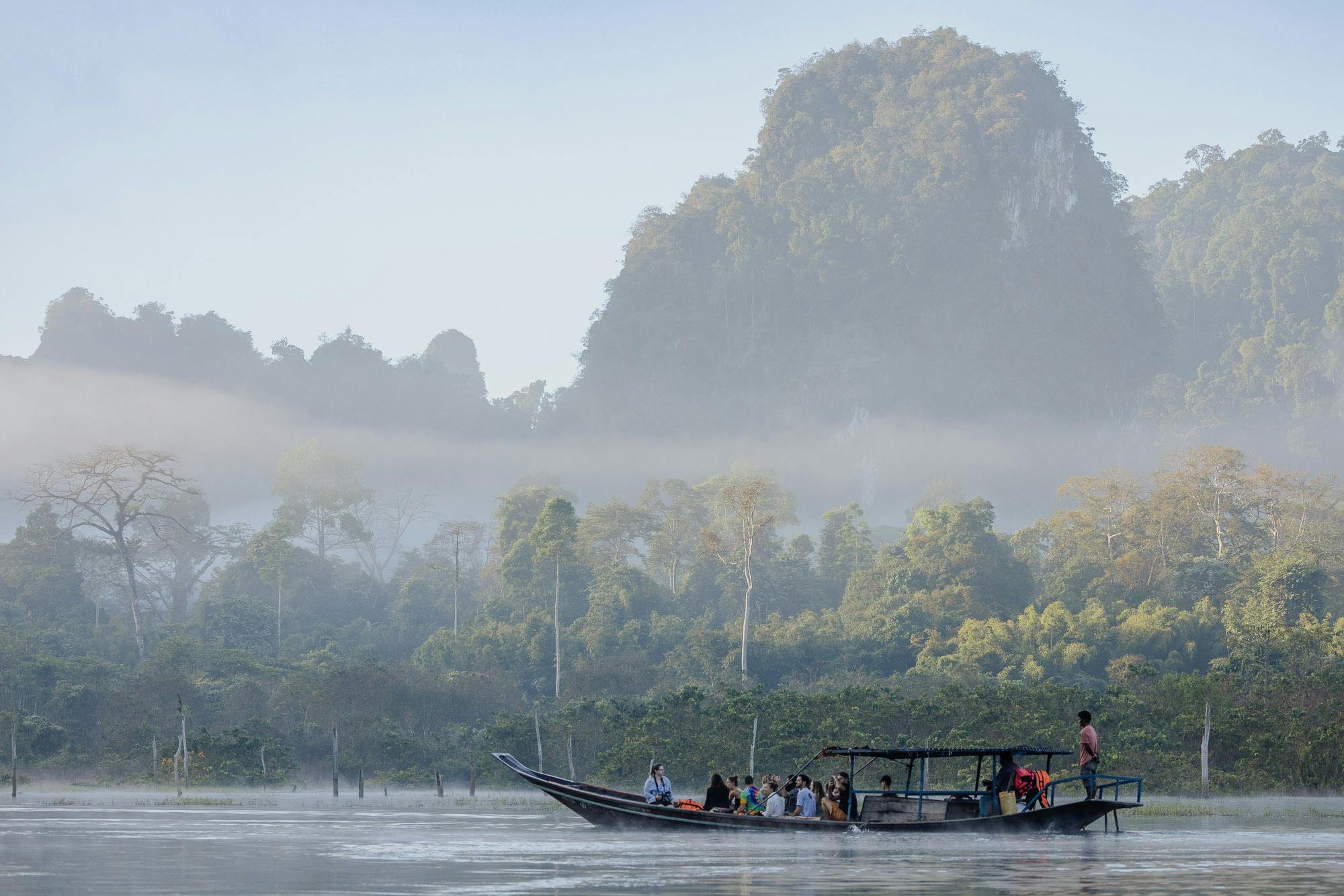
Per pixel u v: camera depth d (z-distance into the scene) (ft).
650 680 291.79
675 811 87.56
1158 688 172.35
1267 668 232.12
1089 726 89.20
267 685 254.68
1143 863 68.80
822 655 328.49
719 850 75.87
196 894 56.18
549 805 126.62
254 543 427.33
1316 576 333.42
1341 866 67.82
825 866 67.05
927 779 150.82
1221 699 167.94
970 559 364.58
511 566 389.19
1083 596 376.27
